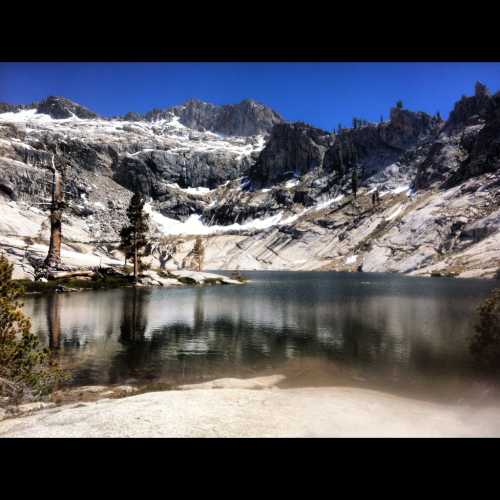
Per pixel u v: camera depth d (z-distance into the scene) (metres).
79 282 53.84
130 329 23.44
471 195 118.50
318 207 194.12
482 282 64.50
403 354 16.81
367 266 123.12
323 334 21.84
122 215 193.75
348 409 7.95
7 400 9.86
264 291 54.16
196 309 33.22
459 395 11.28
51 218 53.84
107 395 11.27
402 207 145.75
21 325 10.56
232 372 14.56
